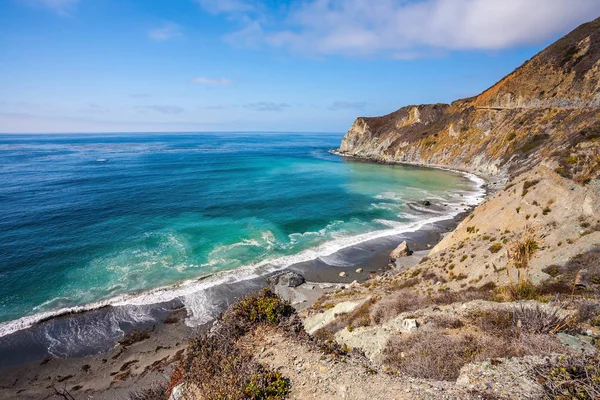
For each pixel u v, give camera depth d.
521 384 5.39
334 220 40.56
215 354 7.89
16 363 16.59
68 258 28.05
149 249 30.53
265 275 26.23
